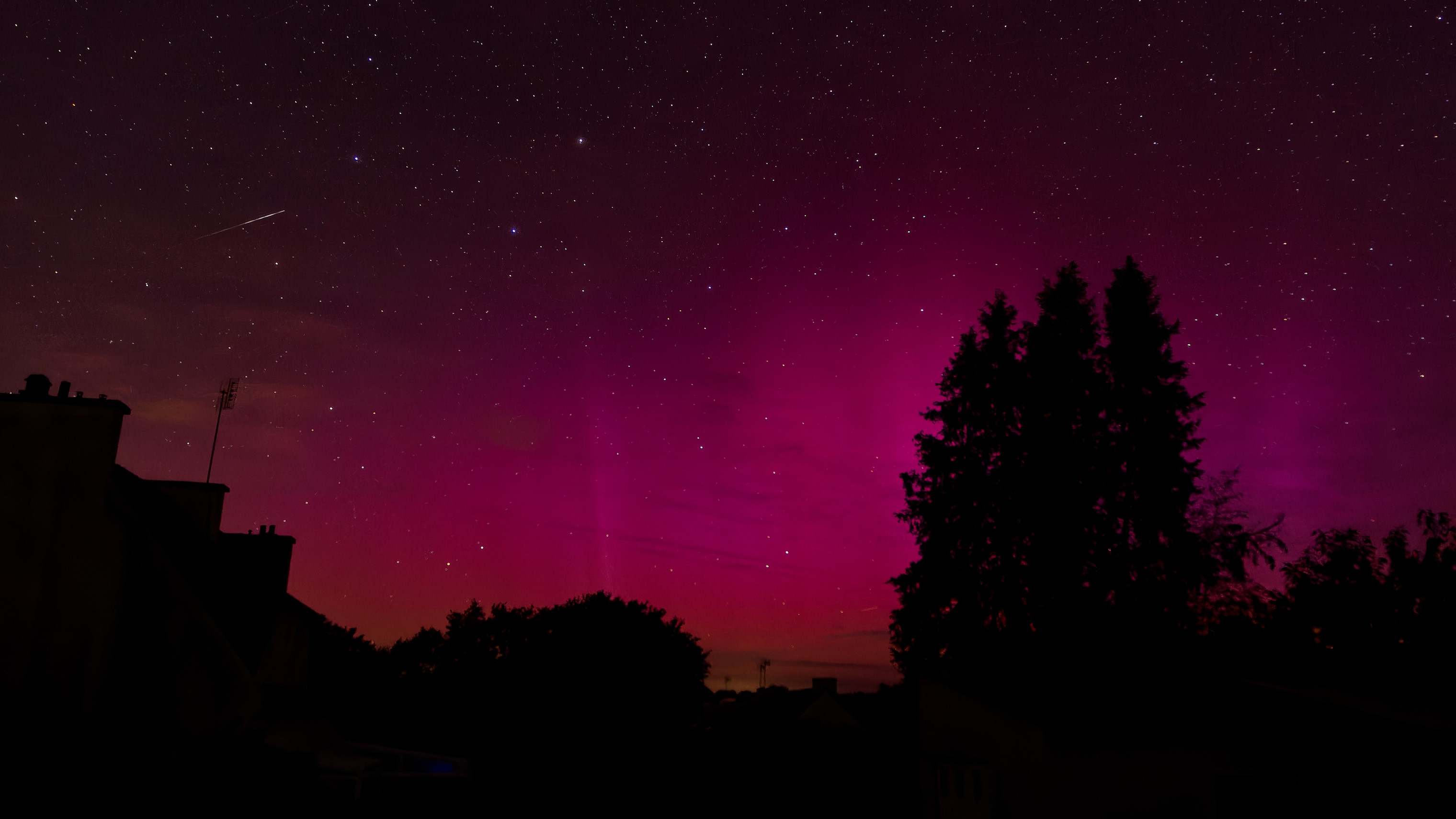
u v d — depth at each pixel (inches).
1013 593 998.4
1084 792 617.9
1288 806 620.4
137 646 423.5
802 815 862.5
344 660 1136.8
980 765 687.7
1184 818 609.9
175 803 382.3
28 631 406.0
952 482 1068.5
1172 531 983.6
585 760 1157.1
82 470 427.8
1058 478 996.6
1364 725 666.8
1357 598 1153.4
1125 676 788.6
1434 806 622.2
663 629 1565.0
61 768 368.5
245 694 440.5
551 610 1528.1
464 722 1148.5
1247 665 1021.2
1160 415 1016.9
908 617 1070.4
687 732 1459.2
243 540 719.1
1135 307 1064.8
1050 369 1048.2
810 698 1771.7
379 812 547.5
